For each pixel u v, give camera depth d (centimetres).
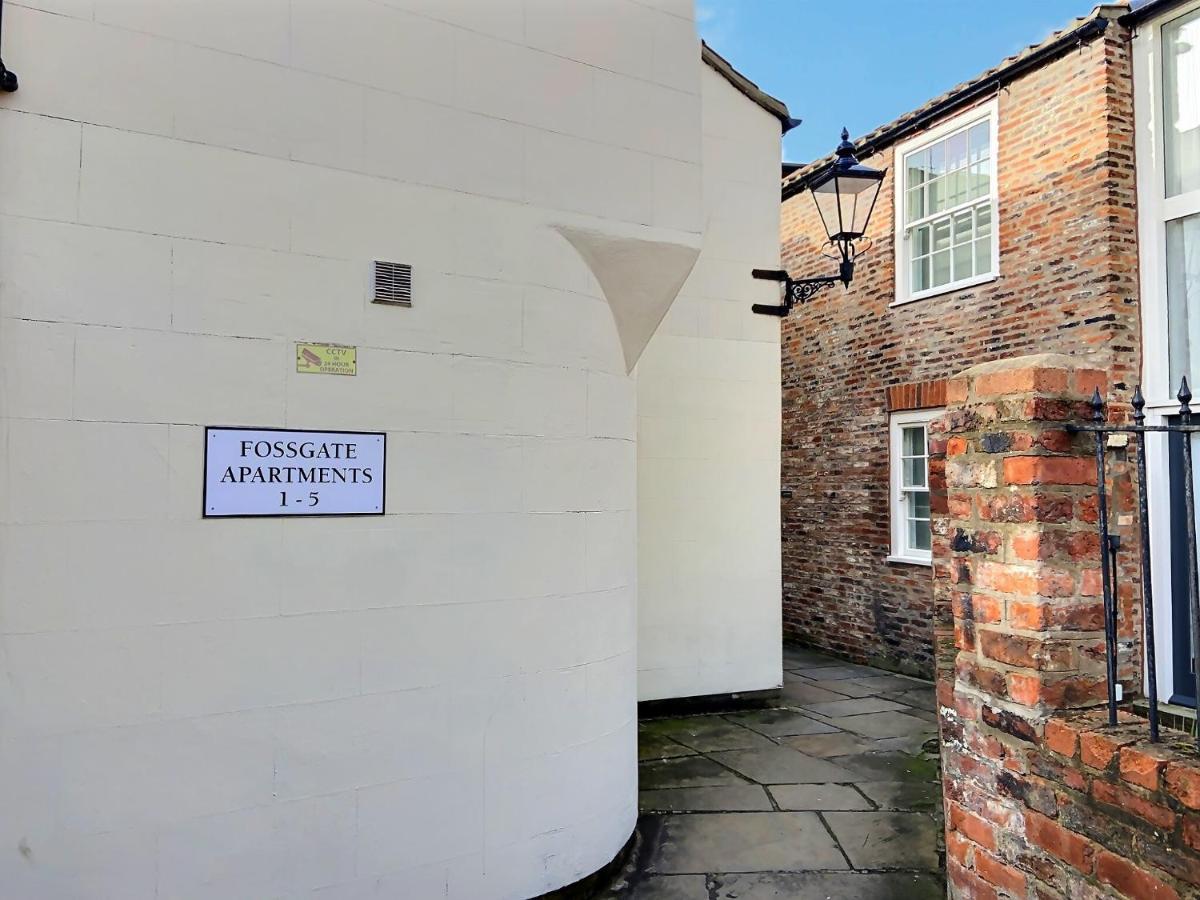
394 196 314
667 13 387
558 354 351
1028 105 666
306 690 289
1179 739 210
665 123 383
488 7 338
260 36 292
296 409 292
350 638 298
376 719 302
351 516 300
